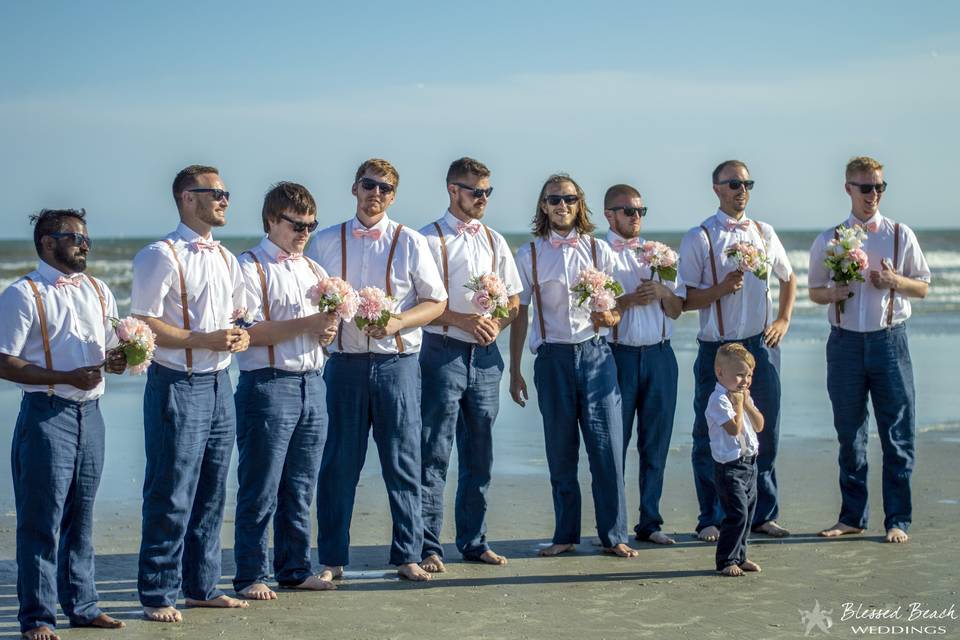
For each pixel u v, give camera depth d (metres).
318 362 5.81
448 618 5.29
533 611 5.41
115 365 5.00
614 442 6.61
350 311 5.59
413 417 6.11
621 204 7.08
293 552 5.91
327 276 6.02
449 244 6.46
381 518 7.66
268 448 5.67
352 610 5.44
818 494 8.23
